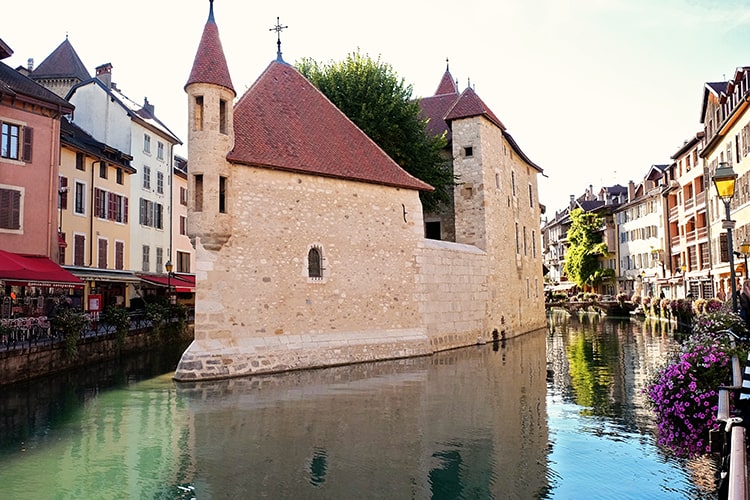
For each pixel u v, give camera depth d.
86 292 30.06
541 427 11.45
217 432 11.38
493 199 30.62
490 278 29.44
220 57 18.48
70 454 10.12
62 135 28.48
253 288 18.62
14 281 19.38
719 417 6.86
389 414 12.69
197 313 17.64
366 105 27.45
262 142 19.77
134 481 8.77
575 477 8.58
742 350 9.72
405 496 8.05
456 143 29.94
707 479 8.33
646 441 10.33
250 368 17.97
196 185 18.06
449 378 17.31
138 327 25.56
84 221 30.33
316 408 13.32
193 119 18.02
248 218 18.70
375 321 21.84
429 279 24.42
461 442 10.52
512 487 8.27
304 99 23.23
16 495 8.24
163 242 40.34
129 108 36.81
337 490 8.30
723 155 36.91
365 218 21.92
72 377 18.11
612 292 69.00
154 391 15.64
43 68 38.12
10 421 12.46
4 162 22.41
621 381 16.62
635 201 61.03
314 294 20.06
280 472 9.09
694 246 46.31
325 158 21.23
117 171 33.94
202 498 8.09
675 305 37.69
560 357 22.33
